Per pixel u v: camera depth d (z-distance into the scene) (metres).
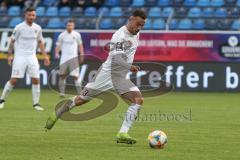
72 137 39.81
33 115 53.28
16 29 58.34
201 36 83.56
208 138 40.16
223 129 45.12
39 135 40.56
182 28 90.75
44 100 69.50
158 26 91.00
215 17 91.62
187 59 84.00
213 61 83.50
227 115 55.41
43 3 98.50
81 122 48.94
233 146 36.53
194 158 31.91
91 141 38.00
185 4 94.62
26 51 58.75
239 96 78.00
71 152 33.41
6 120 49.34
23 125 46.06
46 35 85.19
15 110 57.69
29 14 58.25
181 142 38.12
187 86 84.00
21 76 59.00
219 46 83.44
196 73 83.88
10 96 74.75
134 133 42.38
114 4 97.06
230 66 83.31
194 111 58.66
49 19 94.38
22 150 33.97
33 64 58.66
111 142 37.59
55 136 40.19
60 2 97.81
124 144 36.72
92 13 95.12
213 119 52.03
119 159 31.28
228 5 93.69
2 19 94.62
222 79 83.56
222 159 31.66
